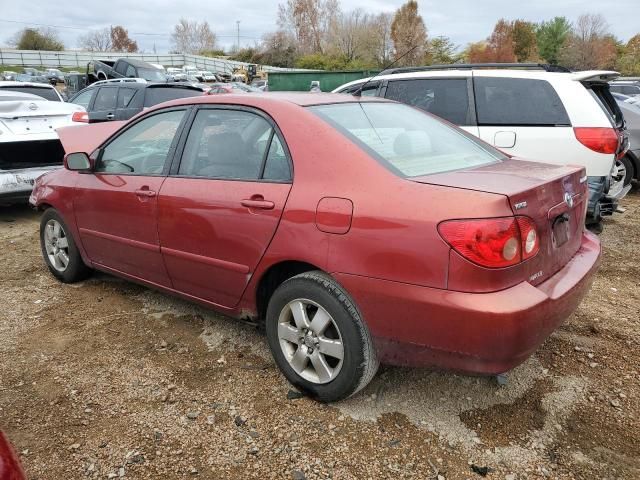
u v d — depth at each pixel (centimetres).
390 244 260
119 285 479
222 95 361
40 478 255
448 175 281
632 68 5778
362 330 278
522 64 621
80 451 272
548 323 257
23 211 787
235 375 335
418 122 359
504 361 248
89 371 341
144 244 384
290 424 289
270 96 342
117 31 10031
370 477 254
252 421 292
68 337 385
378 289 265
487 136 582
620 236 639
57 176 470
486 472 256
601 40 6194
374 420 291
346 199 276
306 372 307
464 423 289
